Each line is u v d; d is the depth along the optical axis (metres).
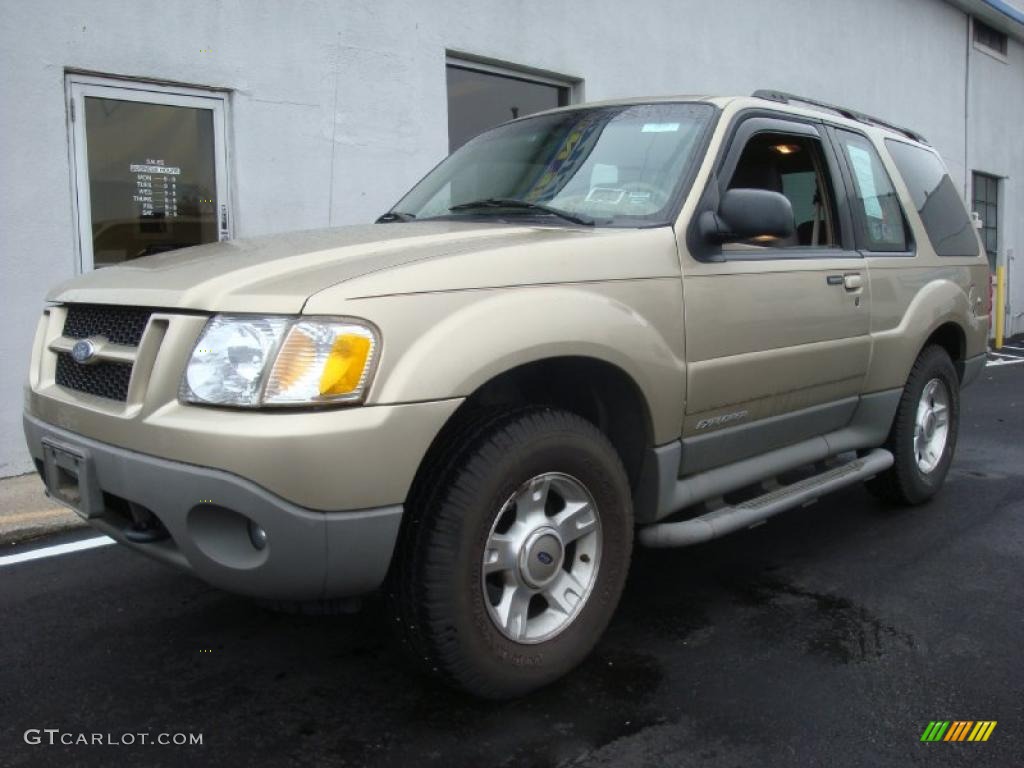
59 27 5.58
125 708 2.79
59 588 3.81
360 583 2.40
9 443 5.61
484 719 2.71
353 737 2.61
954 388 5.05
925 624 3.38
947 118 14.84
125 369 2.60
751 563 4.05
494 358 2.51
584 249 2.88
